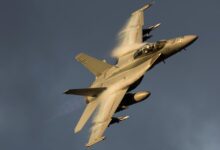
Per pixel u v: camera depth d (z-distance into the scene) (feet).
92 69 562.25
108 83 534.37
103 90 529.45
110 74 540.11
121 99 497.87
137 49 536.01
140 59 520.42
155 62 512.63
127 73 523.70
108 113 490.90
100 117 495.00
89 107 531.50
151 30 579.07
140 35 561.43
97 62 561.02
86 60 567.59
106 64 555.69
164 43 509.76
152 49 512.22
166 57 513.04
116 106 492.95
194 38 497.46
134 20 588.91
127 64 530.27
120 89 513.86
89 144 470.80
